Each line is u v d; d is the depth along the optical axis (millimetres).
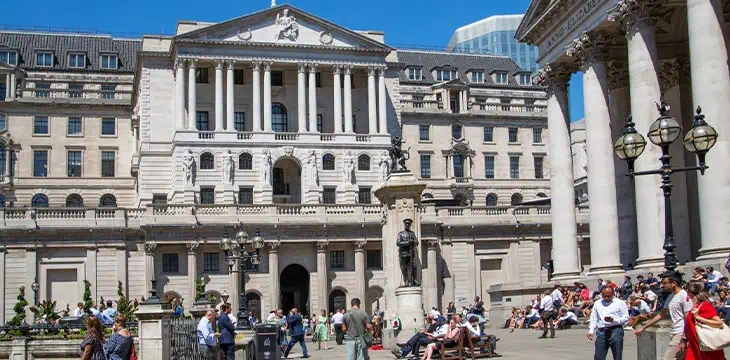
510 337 40812
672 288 18781
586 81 49250
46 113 107125
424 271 82062
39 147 106250
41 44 118500
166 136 94875
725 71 37656
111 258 78188
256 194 92312
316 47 96375
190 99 92438
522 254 85938
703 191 37250
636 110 42219
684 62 52406
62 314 71000
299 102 96000
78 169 107625
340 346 51781
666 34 51906
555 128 54938
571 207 54156
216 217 79375
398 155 40188
